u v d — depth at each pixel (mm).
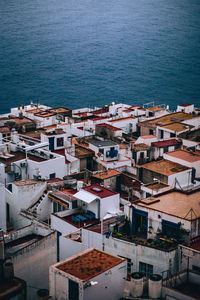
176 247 54812
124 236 59219
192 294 47938
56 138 111938
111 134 126000
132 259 56969
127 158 109375
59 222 71625
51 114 158750
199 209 60188
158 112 158625
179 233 56156
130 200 78000
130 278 48594
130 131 140875
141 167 92062
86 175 90000
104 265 47188
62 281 45688
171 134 124125
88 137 127062
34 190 79625
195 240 56188
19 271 56188
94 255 49156
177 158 95312
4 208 80312
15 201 79000
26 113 162750
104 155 110500
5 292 45750
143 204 61281
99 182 86312
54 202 78812
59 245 64438
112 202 71188
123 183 87812
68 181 82688
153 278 47469
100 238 59750
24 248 56125
